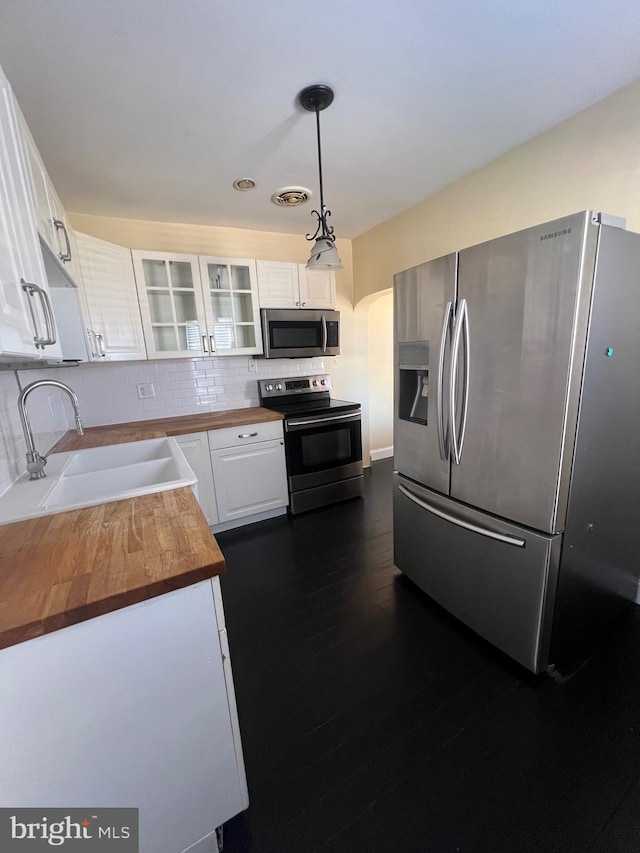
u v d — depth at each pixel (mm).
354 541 2648
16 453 1511
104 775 792
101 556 875
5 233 790
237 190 2404
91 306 2238
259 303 3037
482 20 1224
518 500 1437
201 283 2793
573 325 1191
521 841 985
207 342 2854
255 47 1289
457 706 1374
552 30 1275
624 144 1631
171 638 816
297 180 2334
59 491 1436
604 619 1673
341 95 1569
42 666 699
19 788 711
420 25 1231
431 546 1869
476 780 1131
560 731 1268
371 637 1731
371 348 4309
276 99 1569
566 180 1854
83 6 1094
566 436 1275
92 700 755
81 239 2152
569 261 1171
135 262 2551
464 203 2398
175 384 3061
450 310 1572
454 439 1640
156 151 1918
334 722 1334
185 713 861
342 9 1155
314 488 3160
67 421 2689
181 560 845
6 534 1009
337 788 1127
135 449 2045
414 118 1755
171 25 1179
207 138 1826
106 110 1582
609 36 1308
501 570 1521
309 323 3193
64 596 725
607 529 1552
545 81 1539
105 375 2803
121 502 1217
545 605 1396
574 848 966
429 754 1211
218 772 933
